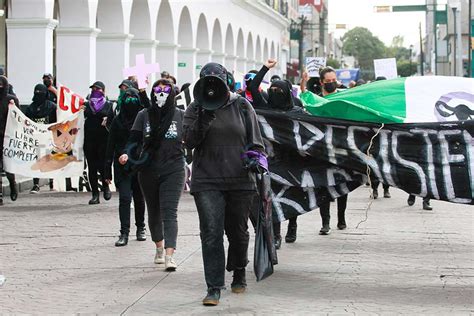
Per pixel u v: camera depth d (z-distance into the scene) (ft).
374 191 61.16
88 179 58.85
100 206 55.47
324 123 33.53
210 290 29.32
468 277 34.09
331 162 33.47
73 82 90.38
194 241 41.65
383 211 54.95
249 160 29.22
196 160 29.40
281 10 262.06
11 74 81.66
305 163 34.19
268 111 34.04
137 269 35.42
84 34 89.92
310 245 41.55
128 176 40.57
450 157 32.09
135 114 40.04
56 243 41.60
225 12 160.66
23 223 48.03
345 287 32.27
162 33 121.70
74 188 61.93
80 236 43.60
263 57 214.90
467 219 51.24
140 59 41.22
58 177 59.11
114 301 30.04
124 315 28.12
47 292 31.48
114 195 61.57
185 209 53.62
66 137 59.06
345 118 33.73
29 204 56.39
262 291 31.48
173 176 34.30
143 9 108.99
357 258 38.14
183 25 132.87
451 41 271.69
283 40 258.57
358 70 164.76
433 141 32.24
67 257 38.06
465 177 31.94
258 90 36.65
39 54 81.35
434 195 32.30
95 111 55.21
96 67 100.37
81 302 29.96
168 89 33.88
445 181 32.14
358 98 33.73
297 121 33.76
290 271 35.19
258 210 29.86
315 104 34.35
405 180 32.58
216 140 29.17
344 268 35.88
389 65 90.79
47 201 57.98
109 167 40.50
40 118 59.26
